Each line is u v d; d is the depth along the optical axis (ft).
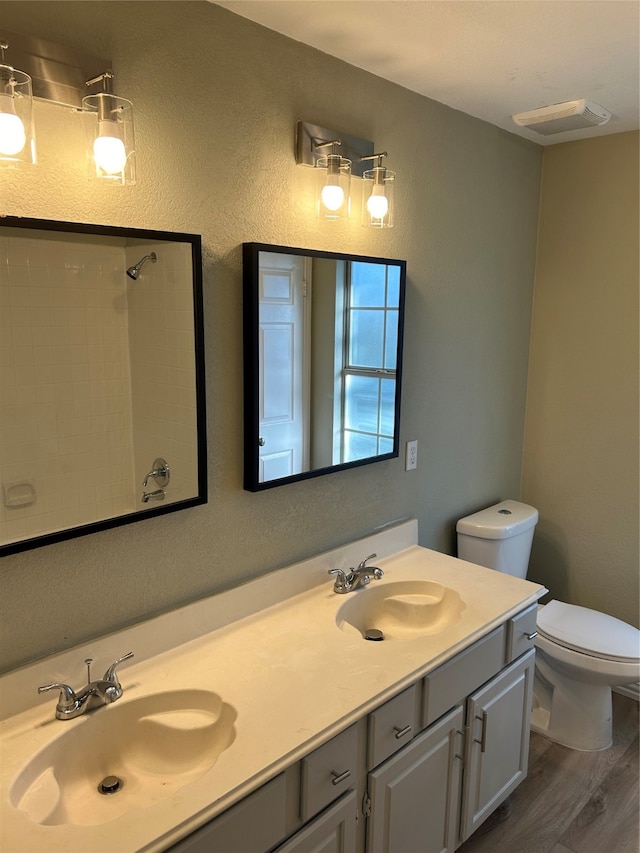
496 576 7.27
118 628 5.30
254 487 6.03
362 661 5.46
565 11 5.23
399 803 5.52
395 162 7.11
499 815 7.39
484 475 9.55
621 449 9.38
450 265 8.16
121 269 4.89
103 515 5.05
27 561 4.70
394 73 6.65
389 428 7.54
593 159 9.04
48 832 3.70
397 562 7.68
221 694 4.94
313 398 6.51
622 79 6.77
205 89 5.25
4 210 4.29
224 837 4.03
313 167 6.17
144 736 4.93
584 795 7.72
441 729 5.88
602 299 9.25
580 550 10.01
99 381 4.89
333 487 7.07
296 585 6.65
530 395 10.18
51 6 4.32
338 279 6.56
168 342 5.24
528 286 9.75
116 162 4.44
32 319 4.50
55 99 4.38
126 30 4.71
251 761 4.25
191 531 5.74
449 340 8.39
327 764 4.68
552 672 8.58
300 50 5.92
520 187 9.16
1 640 4.64
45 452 4.67
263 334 5.91
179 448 5.44
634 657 7.77
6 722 4.60
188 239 5.23
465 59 6.28
